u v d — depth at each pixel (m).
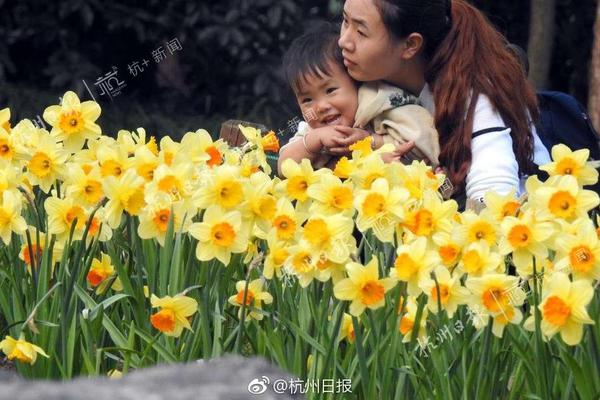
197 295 5.79
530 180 5.68
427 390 5.38
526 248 5.33
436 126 7.44
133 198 5.76
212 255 5.46
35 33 17.91
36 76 18.61
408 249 5.30
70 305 5.73
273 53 17.83
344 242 5.29
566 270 5.29
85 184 6.00
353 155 6.12
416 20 7.46
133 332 5.51
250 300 5.77
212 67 18.41
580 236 5.19
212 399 2.83
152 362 5.65
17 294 5.98
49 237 6.23
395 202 5.48
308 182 5.81
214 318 5.59
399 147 7.34
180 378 2.96
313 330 5.65
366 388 5.32
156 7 18.11
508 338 5.63
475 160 7.34
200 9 17.67
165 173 5.72
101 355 5.73
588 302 5.01
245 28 17.53
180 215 5.79
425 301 5.52
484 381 5.35
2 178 6.03
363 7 7.46
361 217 5.48
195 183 5.85
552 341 5.52
